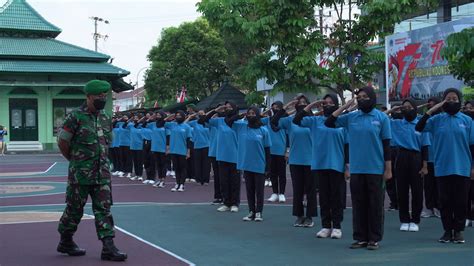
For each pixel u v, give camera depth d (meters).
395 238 9.45
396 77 18.67
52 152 43.84
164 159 17.91
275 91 18.53
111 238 7.82
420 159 10.18
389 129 8.52
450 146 8.95
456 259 7.83
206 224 10.90
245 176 11.42
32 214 12.11
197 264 7.60
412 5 17.59
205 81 44.50
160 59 46.19
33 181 20.83
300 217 10.67
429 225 10.80
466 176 8.94
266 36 17.55
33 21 47.09
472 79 11.50
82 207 7.89
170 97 46.38
